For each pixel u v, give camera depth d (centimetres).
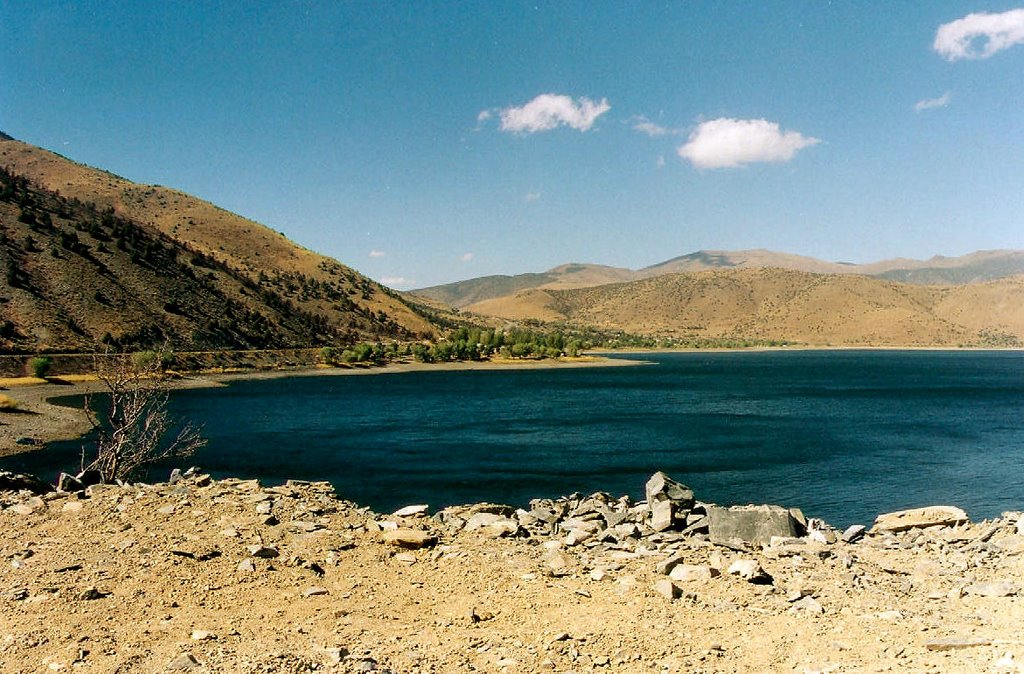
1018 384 14262
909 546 1914
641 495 4075
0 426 6112
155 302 15438
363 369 17588
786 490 4303
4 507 1748
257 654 1003
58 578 1297
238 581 1323
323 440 6366
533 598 1309
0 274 13050
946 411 9162
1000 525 2027
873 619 1252
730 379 16125
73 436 6056
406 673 980
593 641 1120
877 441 6438
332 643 1070
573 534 1819
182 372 13362
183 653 991
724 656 1078
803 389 13038
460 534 1761
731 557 1664
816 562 1650
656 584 1373
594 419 8212
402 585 1364
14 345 11262
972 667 1005
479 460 5319
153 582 1295
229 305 17512
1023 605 1323
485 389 13025
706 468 5044
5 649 1007
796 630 1191
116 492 1922
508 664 1021
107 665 952
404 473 4775
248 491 1989
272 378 14688
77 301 13562
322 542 1574
